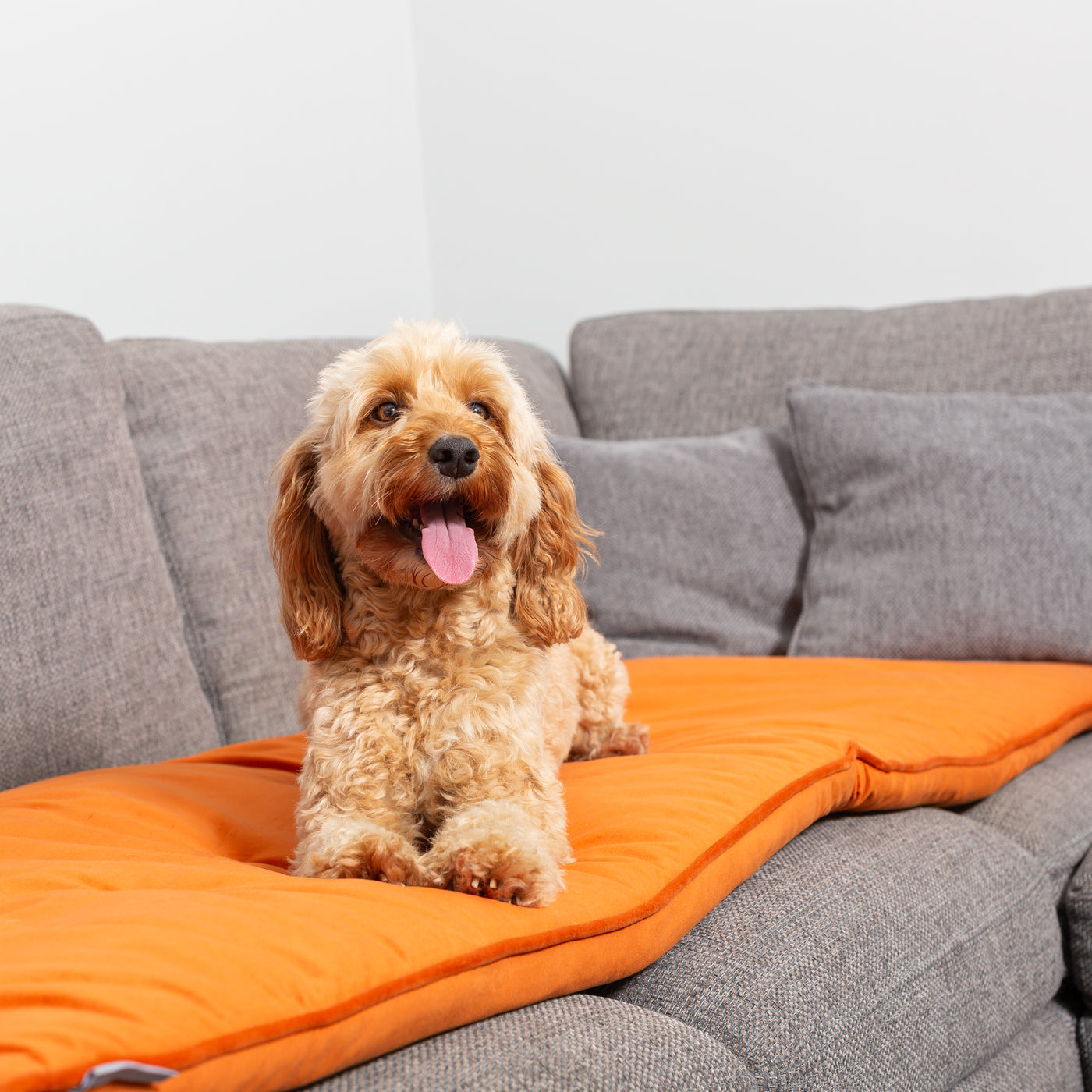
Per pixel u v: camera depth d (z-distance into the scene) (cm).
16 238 273
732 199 370
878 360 302
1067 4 315
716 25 367
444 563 142
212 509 237
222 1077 85
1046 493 255
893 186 344
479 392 163
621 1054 111
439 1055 103
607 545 291
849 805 174
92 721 199
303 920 104
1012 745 197
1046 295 292
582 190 397
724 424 319
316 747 145
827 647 267
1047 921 175
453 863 123
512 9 404
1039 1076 167
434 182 429
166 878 125
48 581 197
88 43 292
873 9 342
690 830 142
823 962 138
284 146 362
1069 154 319
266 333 354
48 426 204
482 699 144
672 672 251
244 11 345
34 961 93
